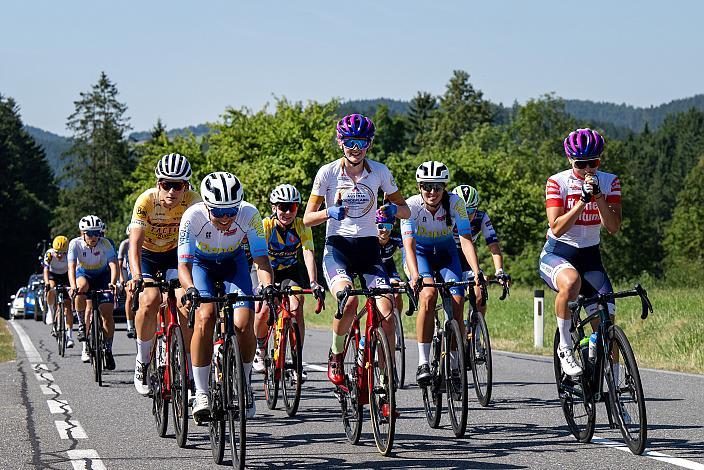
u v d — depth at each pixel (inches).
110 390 658.2
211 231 431.2
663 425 470.6
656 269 5206.7
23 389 662.5
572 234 444.1
